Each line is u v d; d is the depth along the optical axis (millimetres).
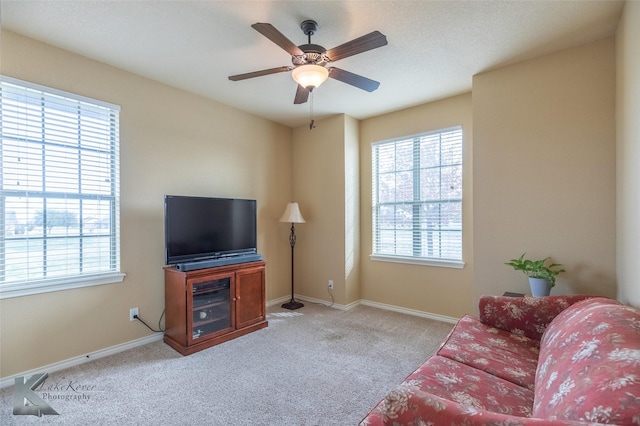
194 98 3318
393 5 1912
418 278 3738
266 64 2678
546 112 2479
